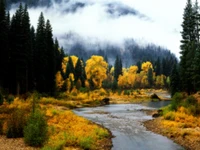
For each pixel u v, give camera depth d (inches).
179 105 1422.2
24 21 2122.3
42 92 2293.3
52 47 2516.0
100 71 3848.4
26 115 860.0
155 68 6358.3
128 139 912.9
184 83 2295.8
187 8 2482.8
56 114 1139.3
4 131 801.6
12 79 2049.7
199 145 814.5
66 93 2691.9
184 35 2481.5
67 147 714.8
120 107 2251.5
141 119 1433.3
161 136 973.2
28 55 2186.3
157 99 3299.7
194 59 2021.4
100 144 814.5
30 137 681.6
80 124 1032.2
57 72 2883.9
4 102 1320.1
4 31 1947.6
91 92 3046.3
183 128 1066.7
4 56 1950.1
